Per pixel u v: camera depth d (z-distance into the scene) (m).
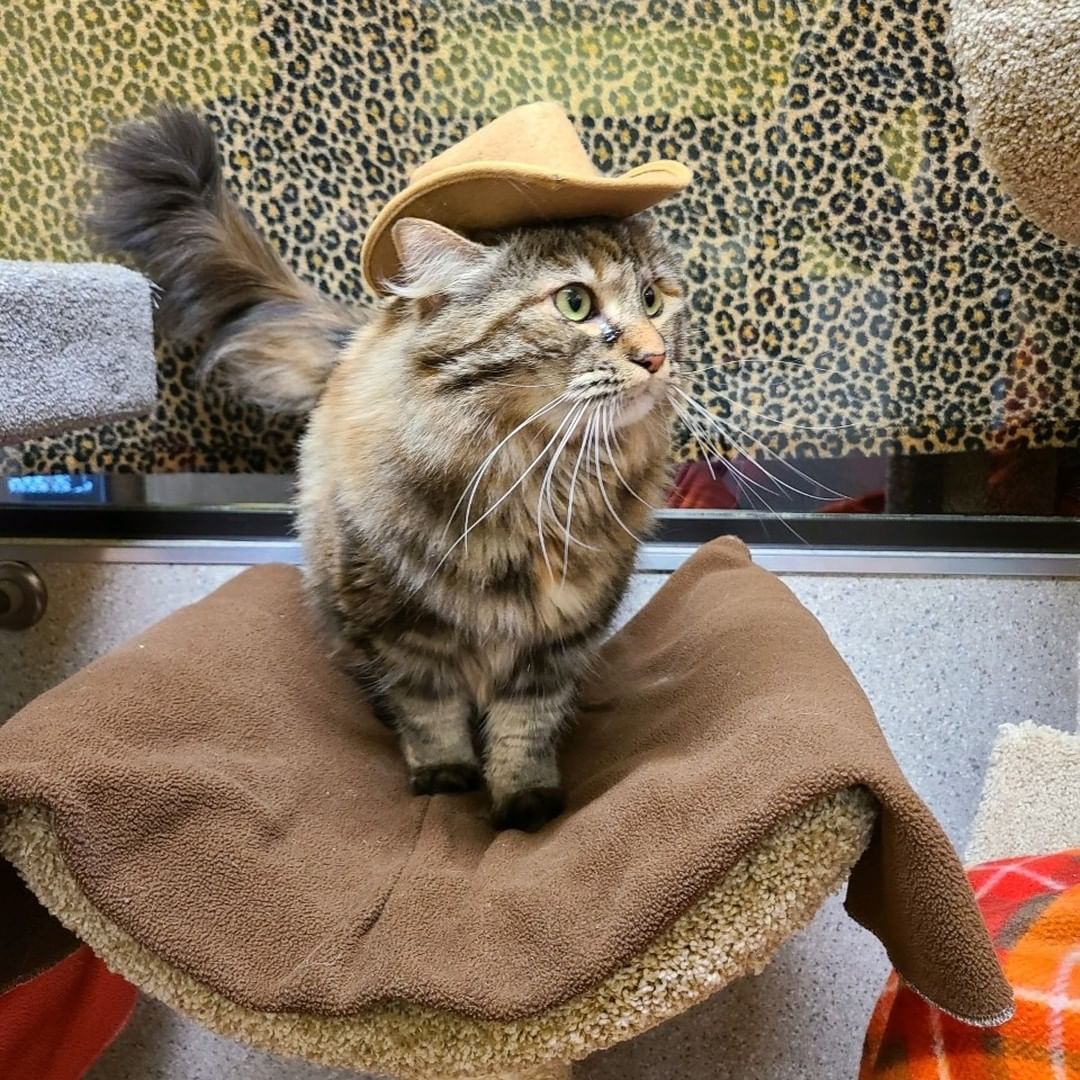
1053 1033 0.78
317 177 1.50
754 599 1.12
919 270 1.48
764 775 0.75
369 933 0.78
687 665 1.10
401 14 1.44
